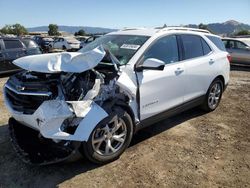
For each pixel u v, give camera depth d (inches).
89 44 204.4
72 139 134.4
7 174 145.4
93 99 144.3
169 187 137.9
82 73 145.6
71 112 133.6
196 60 212.7
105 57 157.3
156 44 181.3
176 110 200.2
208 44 232.4
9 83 159.8
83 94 140.6
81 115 136.5
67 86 138.8
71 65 137.6
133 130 167.5
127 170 150.8
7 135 189.2
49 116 130.6
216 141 188.7
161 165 156.6
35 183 138.8
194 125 215.5
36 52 466.3
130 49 173.6
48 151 144.9
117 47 180.1
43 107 133.2
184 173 149.7
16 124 166.1
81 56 141.2
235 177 147.5
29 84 142.3
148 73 170.2
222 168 155.6
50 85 137.6
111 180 141.9
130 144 180.2
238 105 271.7
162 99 183.0
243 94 319.6
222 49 250.8
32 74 152.8
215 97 246.2
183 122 220.8
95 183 139.3
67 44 1166.3
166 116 193.2
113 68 154.6
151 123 181.9
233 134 200.8
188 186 139.0
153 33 186.2
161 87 179.5
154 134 196.7
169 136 194.2
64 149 138.9
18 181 140.0
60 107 132.3
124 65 161.6
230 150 176.4
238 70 565.6
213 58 231.0
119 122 154.9
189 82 205.0
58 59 141.1
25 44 454.6
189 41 211.9
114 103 151.0
